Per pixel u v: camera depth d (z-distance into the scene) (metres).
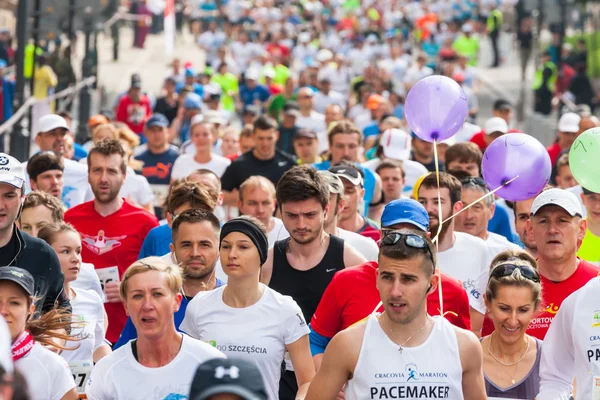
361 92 61.72
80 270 18.92
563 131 33.66
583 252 20.17
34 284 14.80
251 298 15.09
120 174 21.92
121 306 21.53
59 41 55.59
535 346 15.32
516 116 77.44
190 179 22.05
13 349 13.23
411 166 30.33
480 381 12.93
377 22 114.56
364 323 12.85
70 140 28.11
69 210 22.31
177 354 13.34
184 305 16.72
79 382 16.80
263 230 15.12
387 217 15.42
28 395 8.41
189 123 48.81
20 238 15.60
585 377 14.40
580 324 14.36
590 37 84.12
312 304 17.19
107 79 89.44
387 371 12.62
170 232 20.41
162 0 108.56
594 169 17.39
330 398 12.90
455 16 114.38
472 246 18.48
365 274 15.77
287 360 16.83
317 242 17.23
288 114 43.09
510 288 14.83
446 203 18.19
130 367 13.30
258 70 81.94
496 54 103.75
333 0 122.75
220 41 100.88
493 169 17.41
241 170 30.34
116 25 98.31
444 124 17.27
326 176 18.42
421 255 12.38
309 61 90.62
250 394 8.59
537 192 17.56
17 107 35.41
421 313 12.67
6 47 72.38
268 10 115.38
